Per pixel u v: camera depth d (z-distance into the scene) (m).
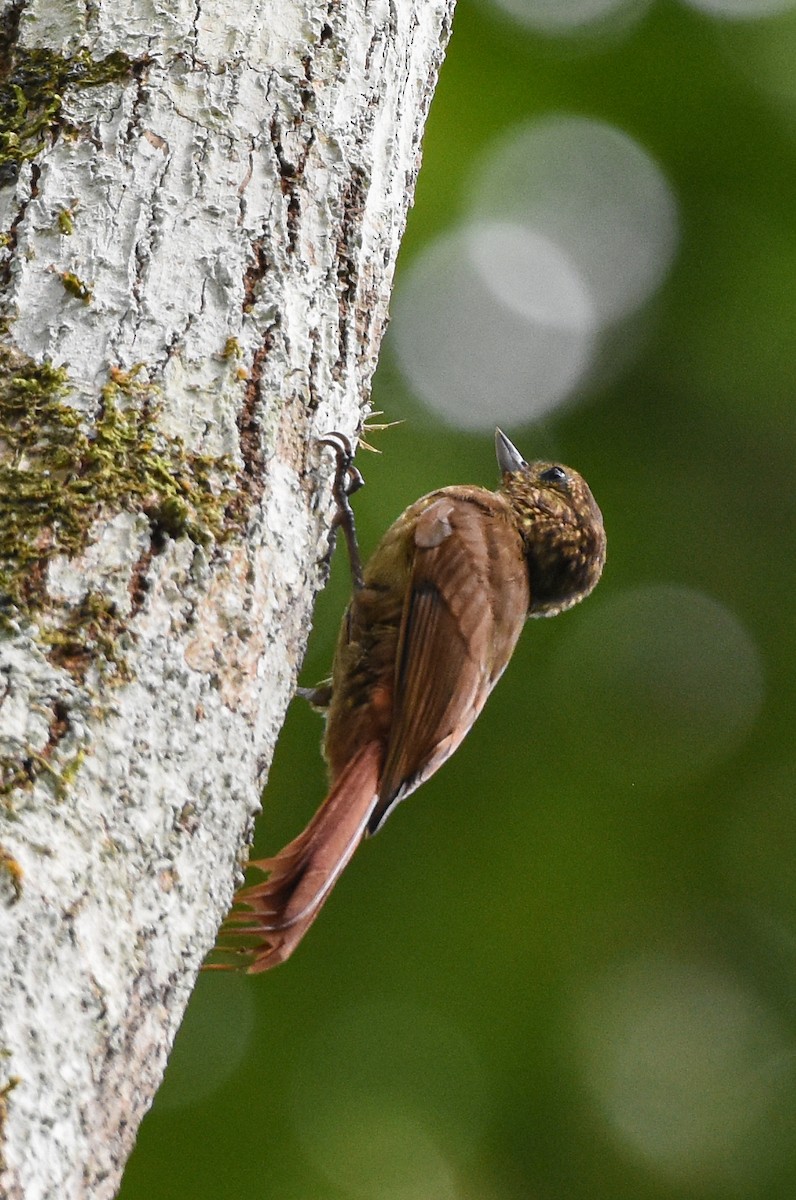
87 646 4.19
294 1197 10.23
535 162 12.34
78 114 5.15
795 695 12.07
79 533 4.35
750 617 12.23
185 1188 10.21
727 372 12.44
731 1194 11.15
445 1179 10.59
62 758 4.01
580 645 12.27
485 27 12.41
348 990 11.27
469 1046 11.21
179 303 4.88
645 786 11.92
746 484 12.45
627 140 12.38
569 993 11.45
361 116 5.64
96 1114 3.86
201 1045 10.88
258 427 4.86
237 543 4.65
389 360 12.45
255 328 4.97
